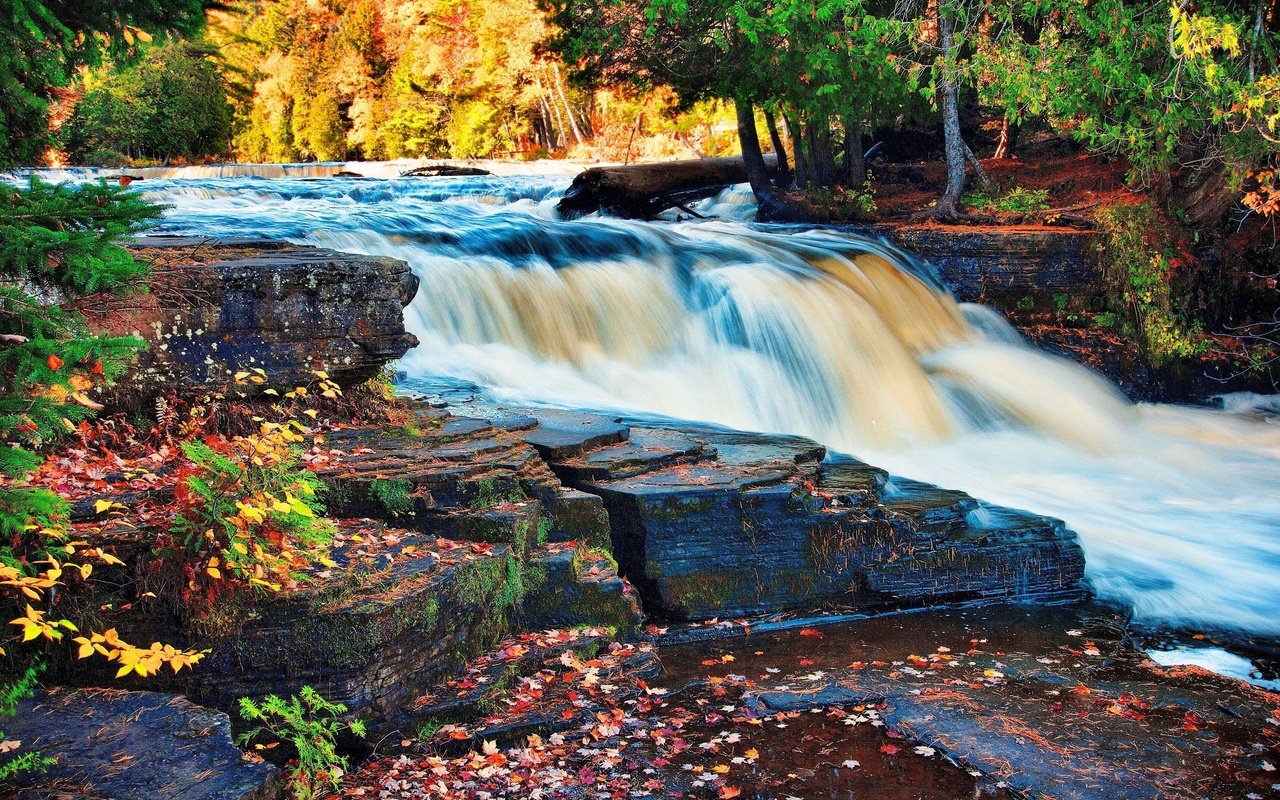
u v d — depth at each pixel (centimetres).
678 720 609
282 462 603
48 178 1911
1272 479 1201
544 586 695
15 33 605
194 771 433
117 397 721
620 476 801
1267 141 1492
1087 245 1568
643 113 4406
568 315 1267
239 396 770
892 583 807
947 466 1188
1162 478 1190
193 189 1925
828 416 1268
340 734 548
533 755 562
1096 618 800
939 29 1722
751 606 780
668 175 2078
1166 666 708
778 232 1669
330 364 805
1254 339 1608
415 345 841
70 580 530
